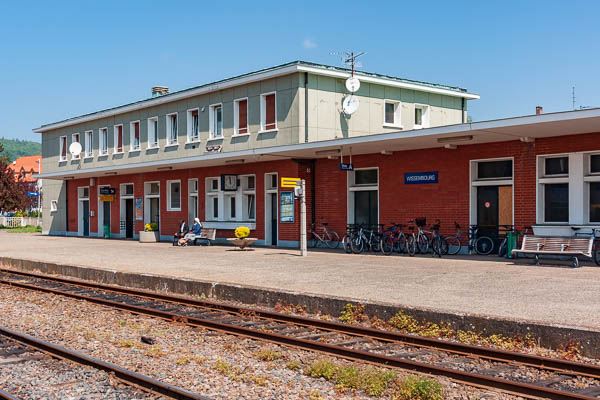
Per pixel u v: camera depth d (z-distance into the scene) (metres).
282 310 12.14
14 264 22.08
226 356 8.73
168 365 8.23
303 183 20.77
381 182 22.61
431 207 21.03
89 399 6.88
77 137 40.16
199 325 10.95
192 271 16.58
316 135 25.23
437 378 7.36
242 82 27.06
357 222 23.80
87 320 11.62
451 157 20.47
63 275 19.23
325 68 25.31
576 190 17.41
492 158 19.34
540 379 7.27
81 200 39.94
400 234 21.03
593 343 8.20
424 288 12.54
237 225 27.66
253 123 26.98
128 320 11.60
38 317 11.98
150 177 33.38
